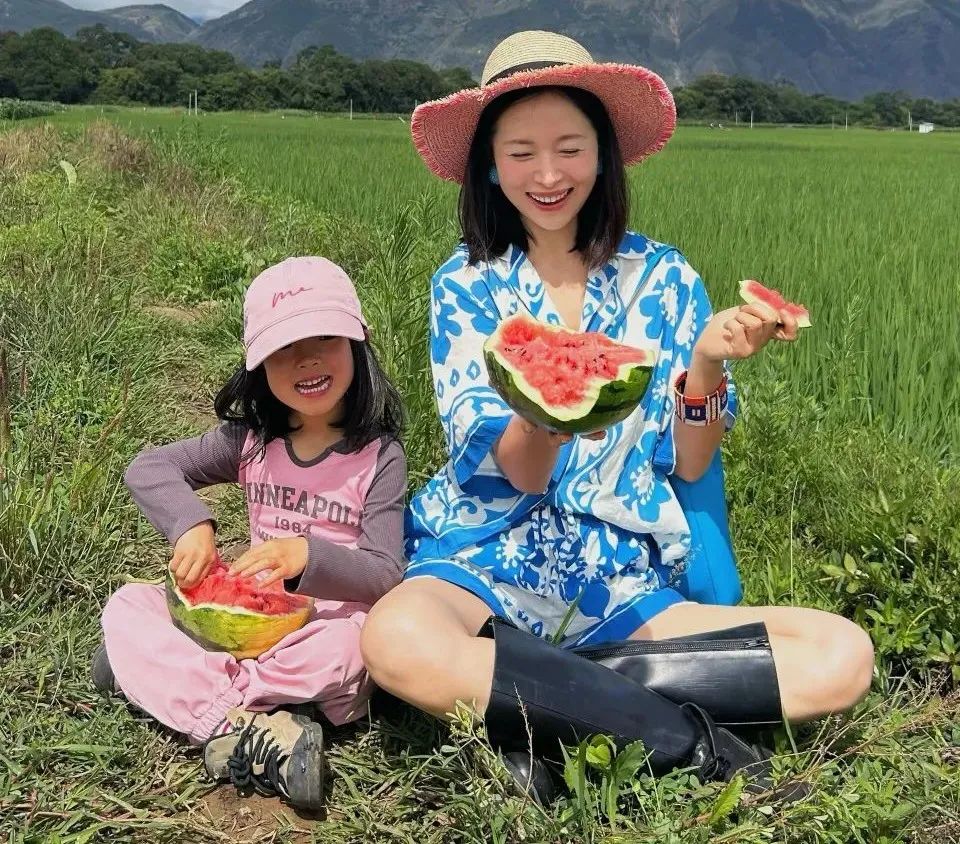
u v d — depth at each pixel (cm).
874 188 1730
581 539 265
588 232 278
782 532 364
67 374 474
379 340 429
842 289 680
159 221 959
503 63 268
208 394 532
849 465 389
